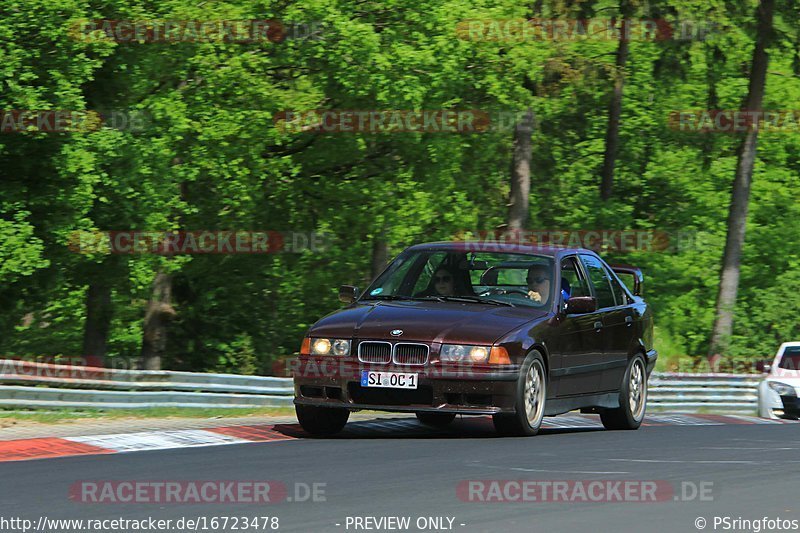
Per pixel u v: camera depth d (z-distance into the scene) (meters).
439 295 40.78
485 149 115.25
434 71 97.44
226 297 114.31
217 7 88.25
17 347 110.81
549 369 38.97
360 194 104.19
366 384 36.50
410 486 26.73
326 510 23.77
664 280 145.00
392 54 94.56
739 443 38.34
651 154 156.00
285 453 32.53
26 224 72.12
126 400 47.66
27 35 69.62
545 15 114.19
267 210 105.88
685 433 42.75
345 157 102.31
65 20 69.44
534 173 147.88
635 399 46.19
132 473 28.41
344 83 92.50
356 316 38.16
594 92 133.75
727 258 124.06
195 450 33.22
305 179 105.00
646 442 37.62
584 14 114.06
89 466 29.61
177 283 112.56
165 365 114.50
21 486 26.41
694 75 145.38
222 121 89.00
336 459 31.25
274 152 103.19
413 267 41.72
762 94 121.19
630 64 146.12
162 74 87.12
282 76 98.75
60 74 69.81
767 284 150.50
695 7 114.62
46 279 81.19
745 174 123.38
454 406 36.16
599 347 42.75
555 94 120.12
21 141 72.12
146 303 112.50
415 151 103.25
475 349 36.25
